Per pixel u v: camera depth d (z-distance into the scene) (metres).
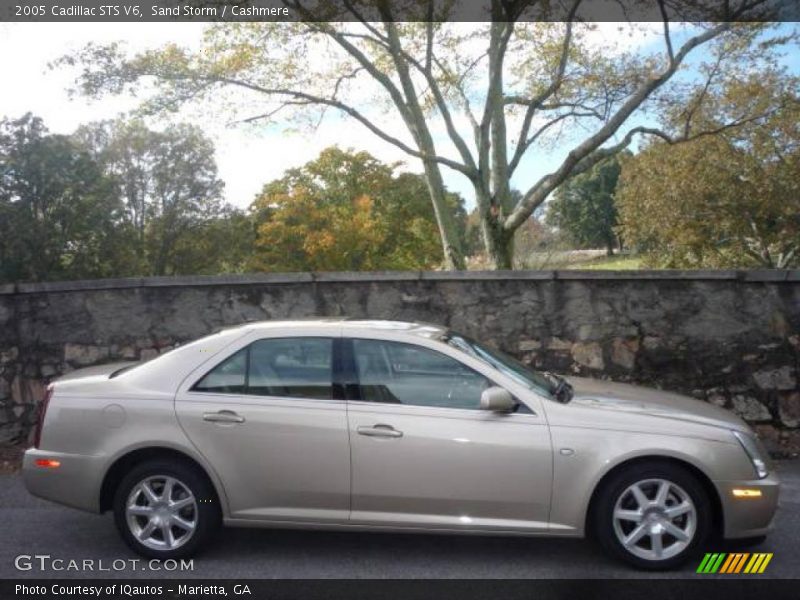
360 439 4.56
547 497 4.48
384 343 4.80
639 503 4.50
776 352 7.82
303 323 4.97
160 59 11.15
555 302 8.10
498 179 12.62
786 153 24.64
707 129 13.66
